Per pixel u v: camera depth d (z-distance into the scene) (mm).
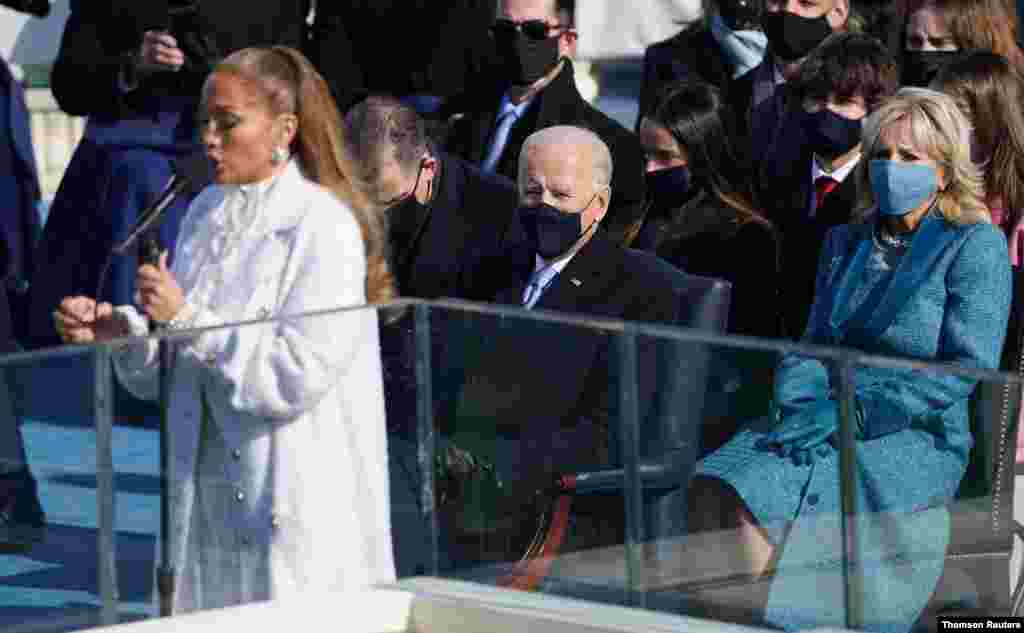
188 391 15695
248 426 15734
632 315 20266
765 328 22562
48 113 38875
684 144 22891
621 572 15891
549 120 25469
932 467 15523
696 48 28344
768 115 25406
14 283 28984
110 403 15562
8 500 15773
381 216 17078
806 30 26609
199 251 16812
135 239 23625
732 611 15742
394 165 21594
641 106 28734
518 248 21188
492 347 15852
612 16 39219
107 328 17453
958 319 18750
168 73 27625
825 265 20078
